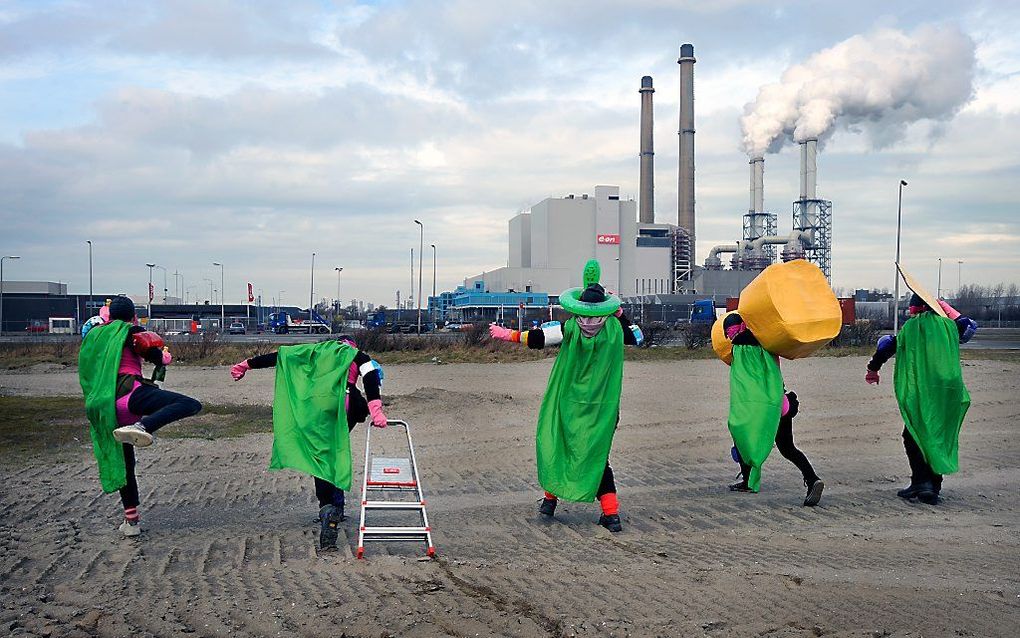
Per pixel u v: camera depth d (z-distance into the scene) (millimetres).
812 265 8922
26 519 7836
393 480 7270
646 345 40938
